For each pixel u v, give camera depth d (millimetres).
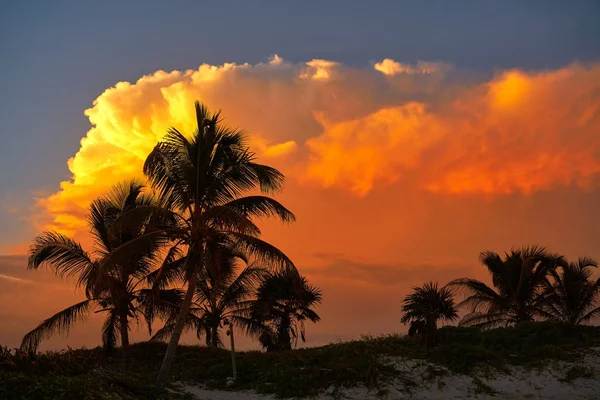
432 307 26906
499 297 35688
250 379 24625
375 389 22406
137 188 26438
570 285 34344
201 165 21891
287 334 33562
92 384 17812
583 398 21297
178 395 21203
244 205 22234
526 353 25297
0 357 20766
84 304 24984
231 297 29000
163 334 29016
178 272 24406
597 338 27391
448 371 23656
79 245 25031
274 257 21484
